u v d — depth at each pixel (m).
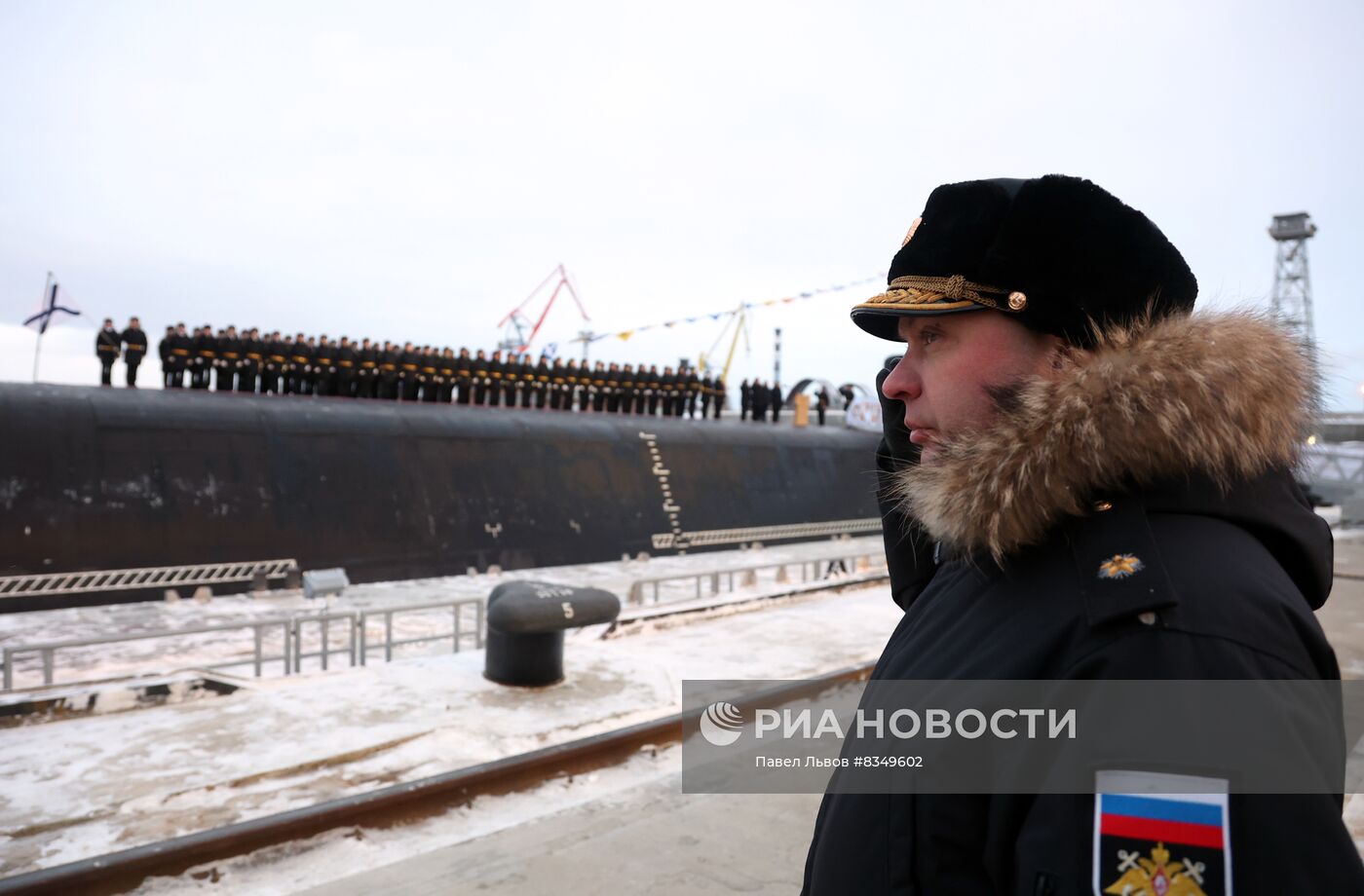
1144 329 1.35
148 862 5.28
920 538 2.01
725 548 24.66
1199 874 1.04
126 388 18.08
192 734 7.41
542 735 7.80
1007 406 1.41
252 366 22.33
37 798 6.16
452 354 25.67
